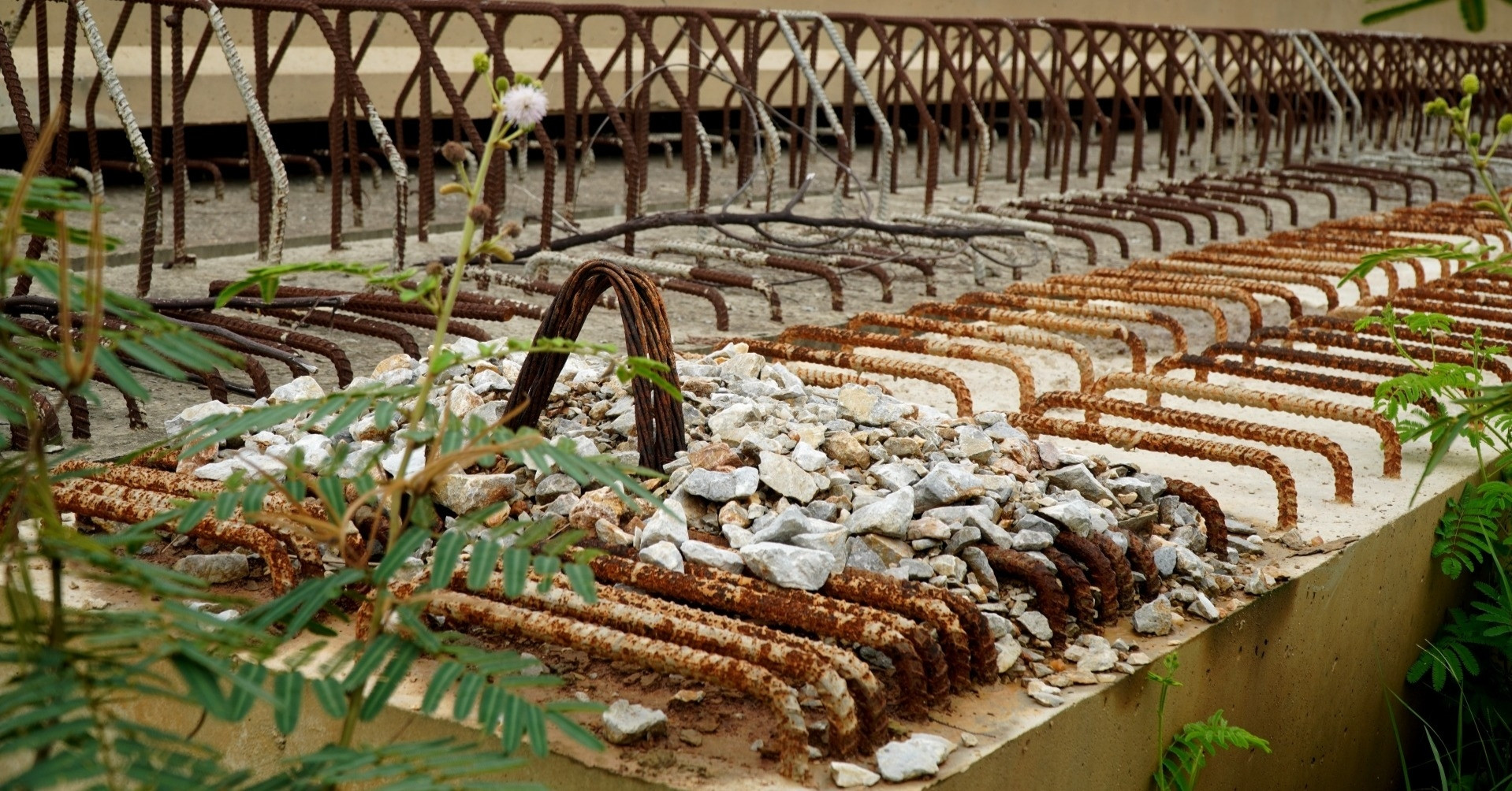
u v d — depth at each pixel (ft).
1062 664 6.75
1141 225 23.35
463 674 4.32
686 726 5.89
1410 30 45.75
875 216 22.11
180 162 15.35
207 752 3.98
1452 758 10.58
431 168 17.98
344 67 14.92
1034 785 6.14
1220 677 7.52
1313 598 8.30
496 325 13.38
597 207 21.74
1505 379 12.22
